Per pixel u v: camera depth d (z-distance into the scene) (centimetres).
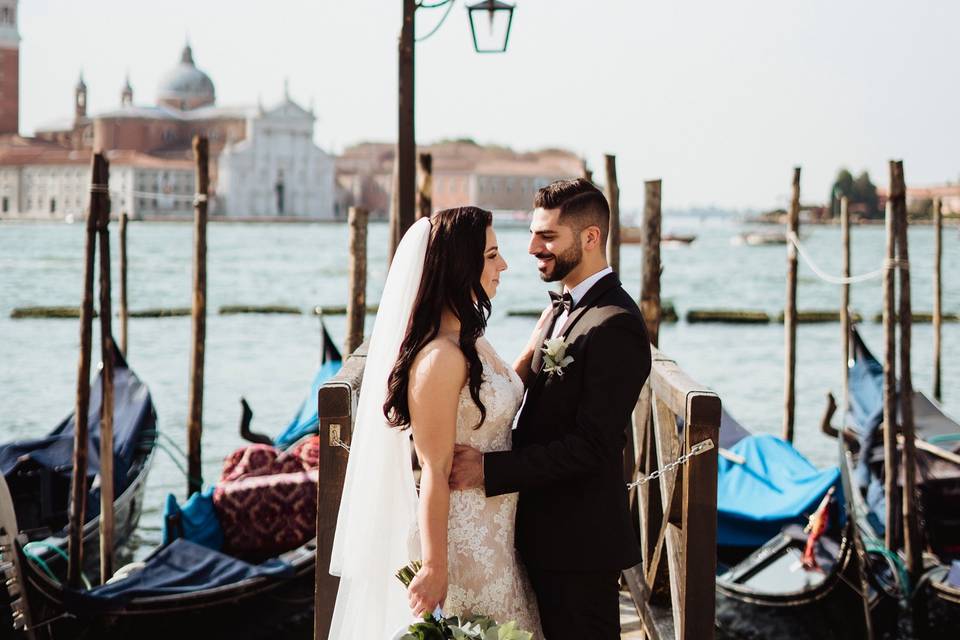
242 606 691
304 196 15812
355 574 307
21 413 1834
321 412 314
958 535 911
